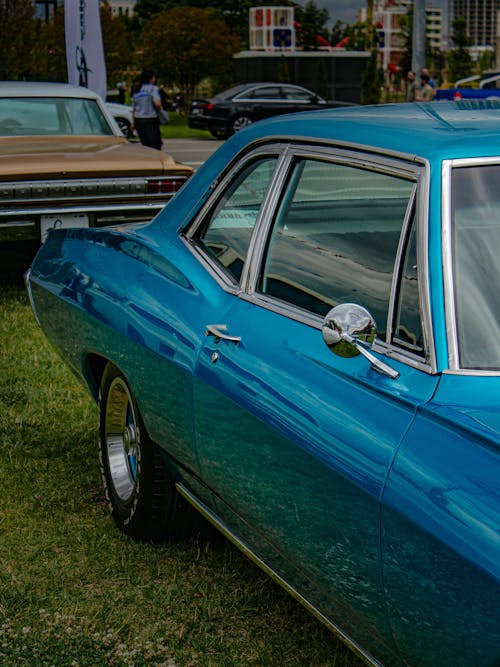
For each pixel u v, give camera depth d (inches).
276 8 1754.4
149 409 134.0
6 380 231.5
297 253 113.9
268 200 120.5
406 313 94.8
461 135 100.7
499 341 89.7
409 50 2452.0
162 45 1723.7
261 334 111.7
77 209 306.7
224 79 1763.0
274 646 125.3
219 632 128.9
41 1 1387.8
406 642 88.4
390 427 89.2
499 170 96.7
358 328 90.5
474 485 79.4
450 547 79.0
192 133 1224.8
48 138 347.9
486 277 92.3
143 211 315.6
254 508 111.4
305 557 102.9
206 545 150.8
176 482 140.9
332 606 101.6
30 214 301.7
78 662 123.1
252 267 119.6
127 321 137.2
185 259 132.7
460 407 85.2
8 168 298.5
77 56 535.5
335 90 1513.3
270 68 1517.0
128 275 142.3
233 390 111.3
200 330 121.4
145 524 148.5
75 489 173.9
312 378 100.7
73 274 158.6
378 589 90.2
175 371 124.0
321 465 95.8
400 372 92.1
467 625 78.7
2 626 131.2
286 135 121.4
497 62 3004.4
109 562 147.7
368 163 105.4
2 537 156.5
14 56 1154.0
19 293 319.0
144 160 314.2
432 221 94.1
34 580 142.9
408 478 84.8
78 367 161.6
